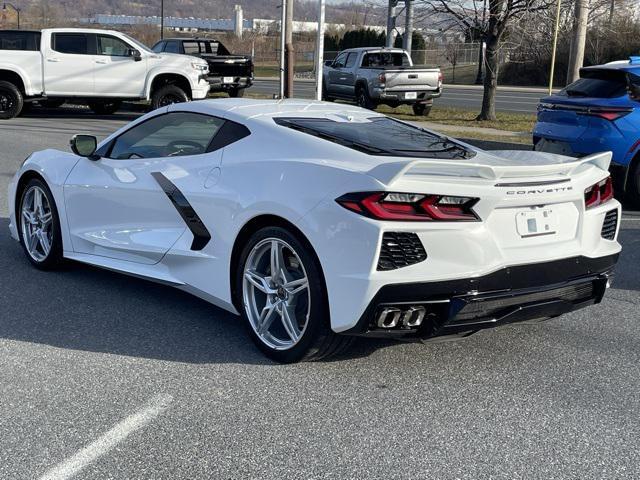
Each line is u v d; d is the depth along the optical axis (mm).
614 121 9008
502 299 3959
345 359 4449
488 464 3285
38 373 4133
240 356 4449
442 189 3805
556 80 43219
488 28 18547
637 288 6230
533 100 29422
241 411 3732
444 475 3182
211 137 4914
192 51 23656
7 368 4191
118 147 5570
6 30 17750
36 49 17719
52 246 5918
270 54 68500
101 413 3676
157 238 5059
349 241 3803
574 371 4395
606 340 4945
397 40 50531
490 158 4695
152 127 5363
